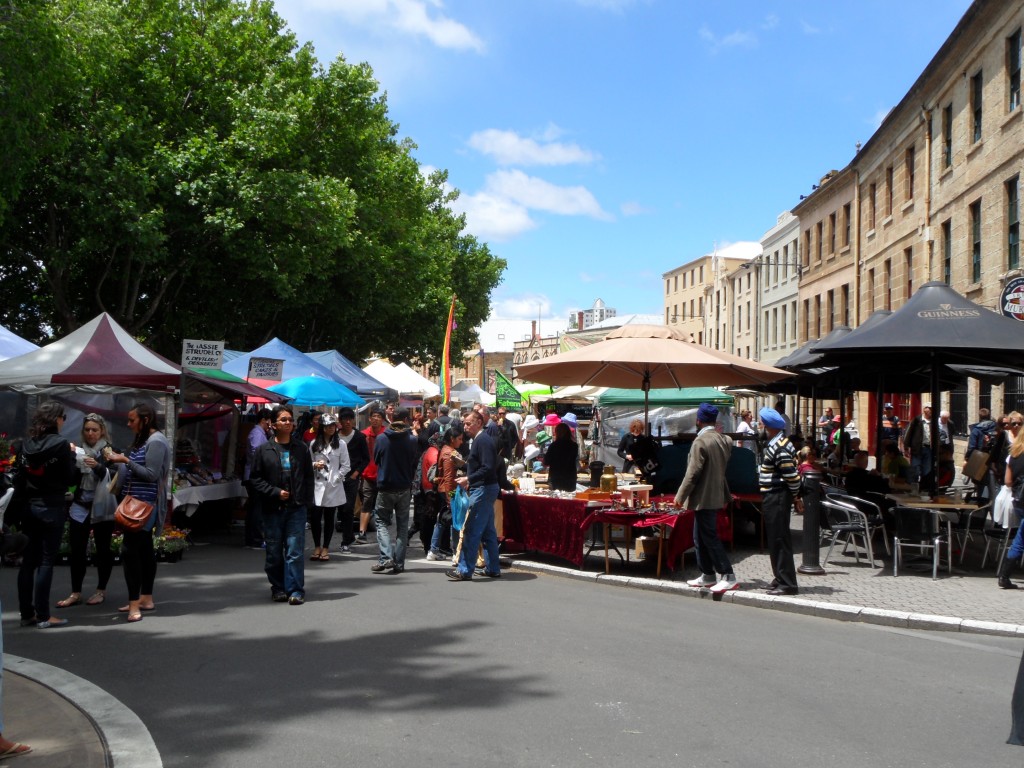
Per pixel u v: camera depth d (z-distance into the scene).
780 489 8.95
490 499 10.11
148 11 24.00
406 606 8.47
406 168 32.22
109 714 5.30
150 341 26.39
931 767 4.52
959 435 25.11
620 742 4.83
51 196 21.45
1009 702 5.64
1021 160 20.56
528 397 33.22
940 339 10.11
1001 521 9.69
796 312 48.06
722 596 9.02
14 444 11.01
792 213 45.50
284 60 26.55
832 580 9.77
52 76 16.69
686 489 9.02
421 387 25.97
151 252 21.55
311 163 26.97
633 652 6.76
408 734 4.96
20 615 7.80
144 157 21.67
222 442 14.45
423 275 33.97
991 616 7.98
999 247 21.75
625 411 22.75
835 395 20.20
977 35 23.19
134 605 7.76
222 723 5.15
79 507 8.35
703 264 86.62
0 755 4.64
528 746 4.77
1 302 26.41
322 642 7.03
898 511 10.11
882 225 32.28
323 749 4.74
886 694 5.77
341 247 26.58
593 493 10.81
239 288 26.67
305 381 17.00
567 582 10.07
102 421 8.47
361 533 13.31
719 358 11.61
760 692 5.76
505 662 6.44
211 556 11.52
